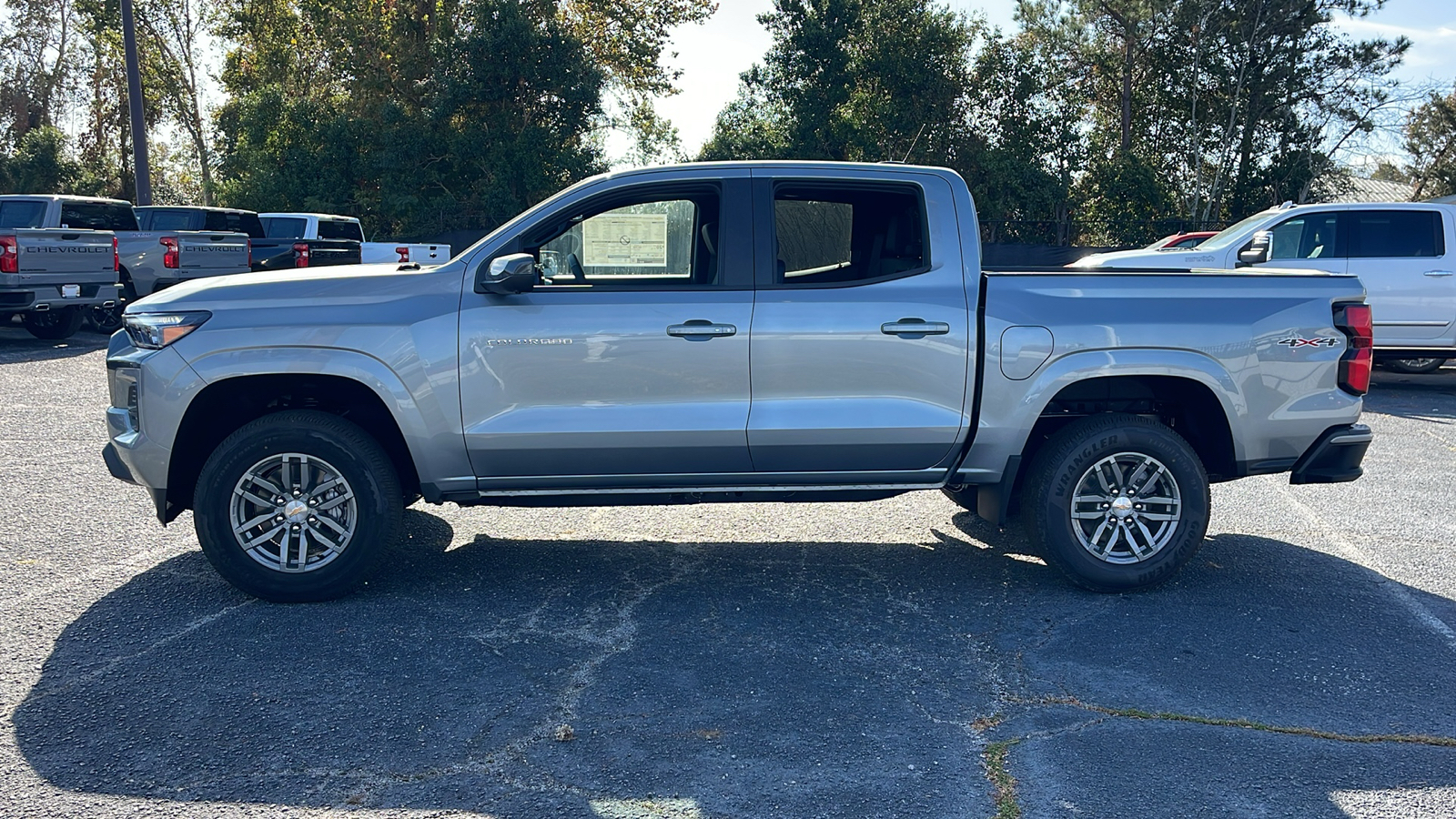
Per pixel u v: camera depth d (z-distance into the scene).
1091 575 5.04
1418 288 11.97
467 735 3.57
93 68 47.72
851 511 6.67
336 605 4.84
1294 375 5.08
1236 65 35.81
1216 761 3.45
